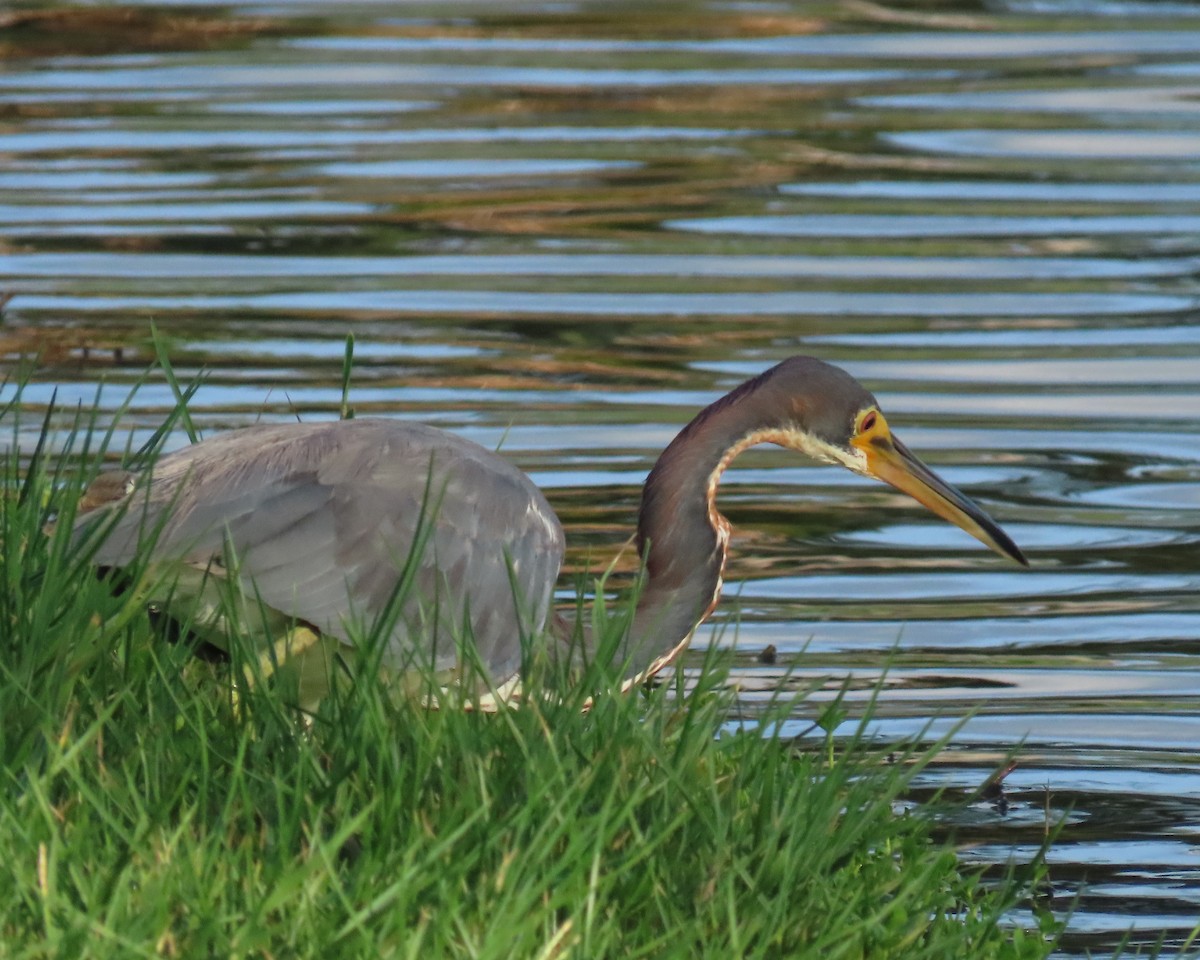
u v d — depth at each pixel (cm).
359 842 672
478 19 2944
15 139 2330
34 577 777
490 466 928
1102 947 887
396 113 2467
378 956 586
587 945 612
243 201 2136
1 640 736
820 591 1338
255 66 2667
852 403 1052
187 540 830
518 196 2191
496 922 603
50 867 595
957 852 952
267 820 684
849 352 1772
